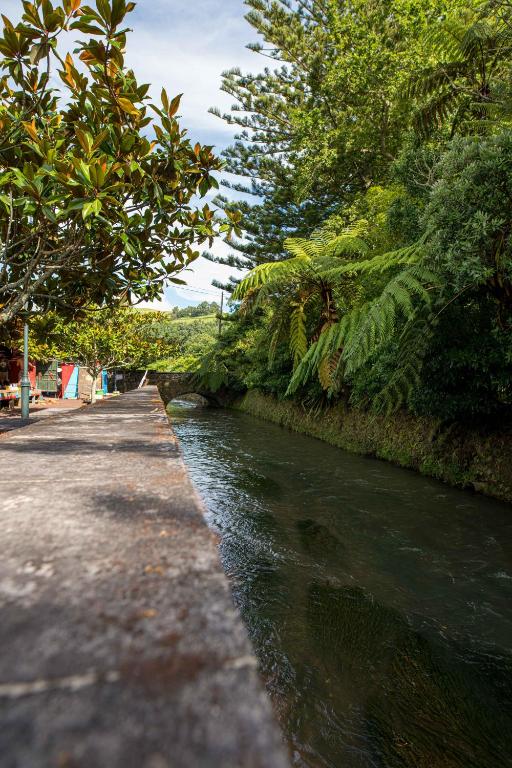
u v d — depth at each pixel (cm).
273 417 1919
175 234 463
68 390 2139
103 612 54
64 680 40
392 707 260
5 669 42
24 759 30
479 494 679
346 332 637
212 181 438
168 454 192
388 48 1244
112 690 39
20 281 403
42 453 192
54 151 325
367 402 1077
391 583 417
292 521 597
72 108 393
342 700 266
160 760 30
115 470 153
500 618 356
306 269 953
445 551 485
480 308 539
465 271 391
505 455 655
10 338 623
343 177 1642
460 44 547
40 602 57
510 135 381
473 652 312
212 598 58
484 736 240
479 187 382
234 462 1002
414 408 779
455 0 860
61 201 364
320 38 1595
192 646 47
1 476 142
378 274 802
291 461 1005
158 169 420
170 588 61
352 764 221
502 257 396
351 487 757
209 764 30
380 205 932
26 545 78
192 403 3503
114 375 2817
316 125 1438
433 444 813
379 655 309
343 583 418
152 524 91
